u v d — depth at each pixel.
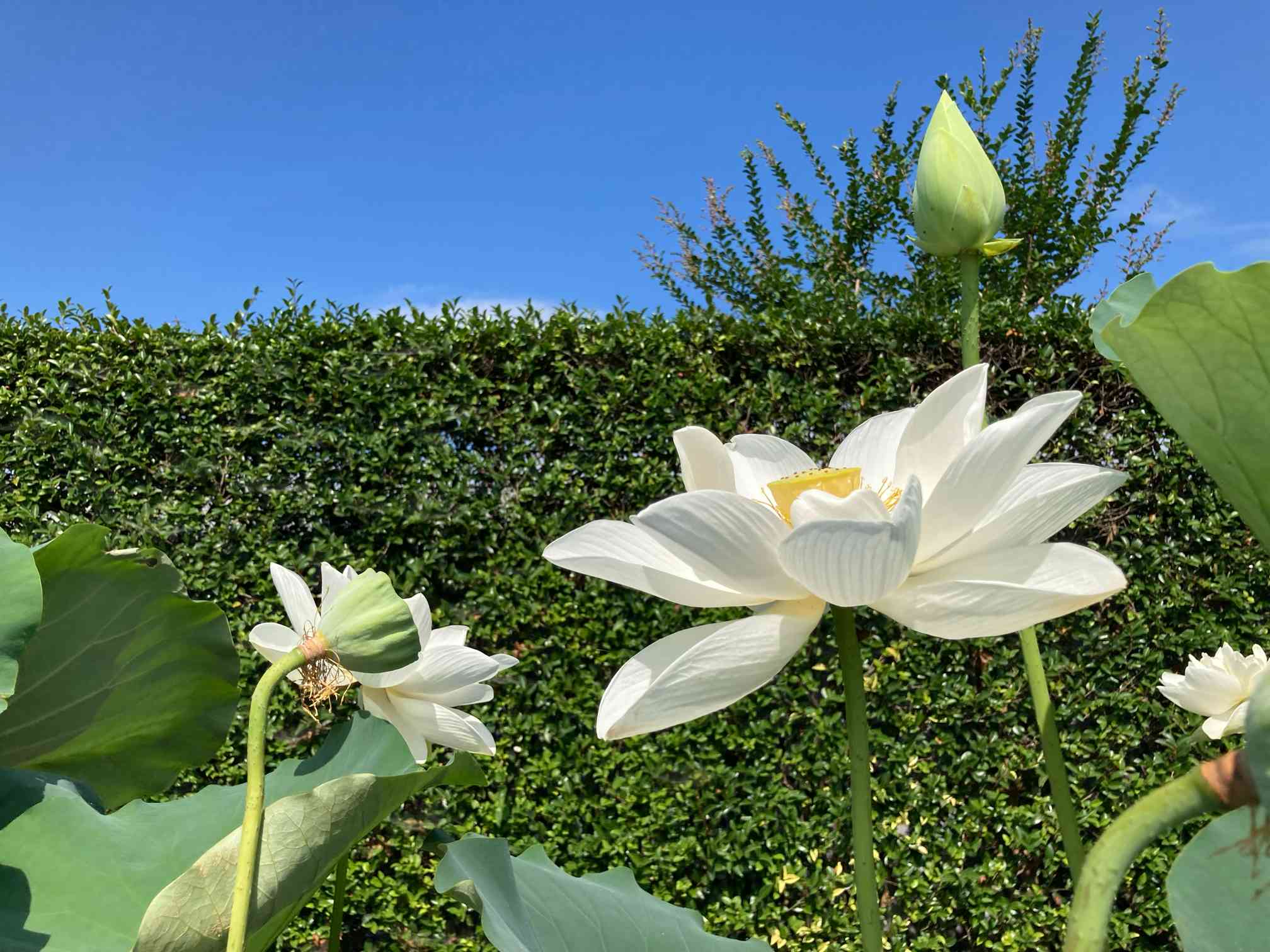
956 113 0.97
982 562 0.70
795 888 3.06
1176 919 0.41
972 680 3.17
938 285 5.84
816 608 0.70
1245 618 3.07
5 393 3.12
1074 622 3.12
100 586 0.92
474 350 3.24
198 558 3.03
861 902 0.61
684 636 0.73
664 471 3.15
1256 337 0.43
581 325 3.29
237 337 3.23
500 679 3.02
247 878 0.59
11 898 0.80
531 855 1.22
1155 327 0.45
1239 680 1.46
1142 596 3.12
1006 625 0.65
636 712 0.65
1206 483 3.14
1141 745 3.12
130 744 1.09
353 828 0.77
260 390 3.16
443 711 1.20
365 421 3.14
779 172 6.47
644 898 1.16
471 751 1.25
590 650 3.04
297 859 0.72
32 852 0.85
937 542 0.69
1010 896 3.06
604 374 3.21
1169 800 0.33
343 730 1.15
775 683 3.07
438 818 3.01
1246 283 0.42
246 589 3.05
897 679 3.07
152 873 0.87
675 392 3.18
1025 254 6.00
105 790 1.11
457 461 3.11
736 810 3.02
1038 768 3.04
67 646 0.95
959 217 0.96
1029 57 5.93
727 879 3.06
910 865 3.01
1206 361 0.45
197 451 3.11
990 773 3.08
